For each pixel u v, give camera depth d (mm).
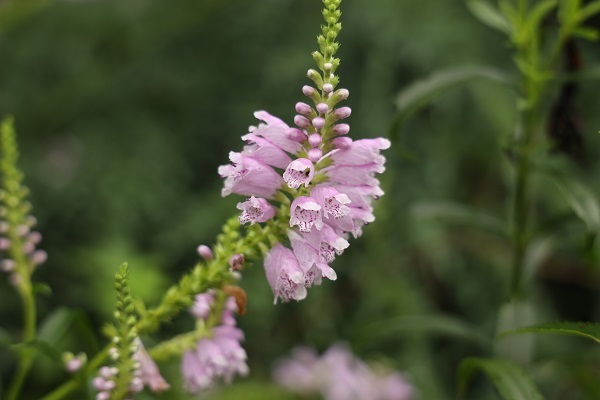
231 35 5242
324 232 1587
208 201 4934
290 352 4668
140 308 1869
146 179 4887
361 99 4961
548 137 2803
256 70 5191
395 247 4734
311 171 1541
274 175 1646
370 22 4836
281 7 5223
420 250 4750
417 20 4789
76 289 4449
